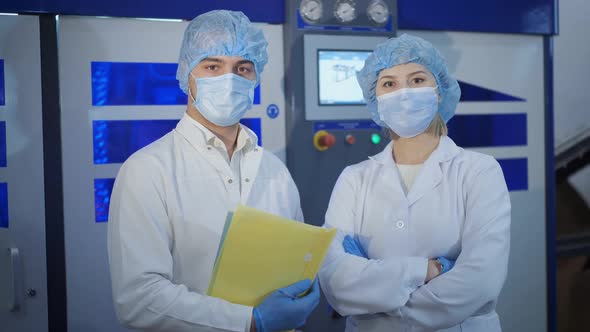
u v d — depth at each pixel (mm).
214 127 1282
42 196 1652
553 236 2307
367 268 1212
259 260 1050
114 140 1725
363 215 1371
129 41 1722
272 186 1338
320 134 1850
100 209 1717
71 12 1626
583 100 2773
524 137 2266
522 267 2266
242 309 1063
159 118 1773
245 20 1276
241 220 1015
